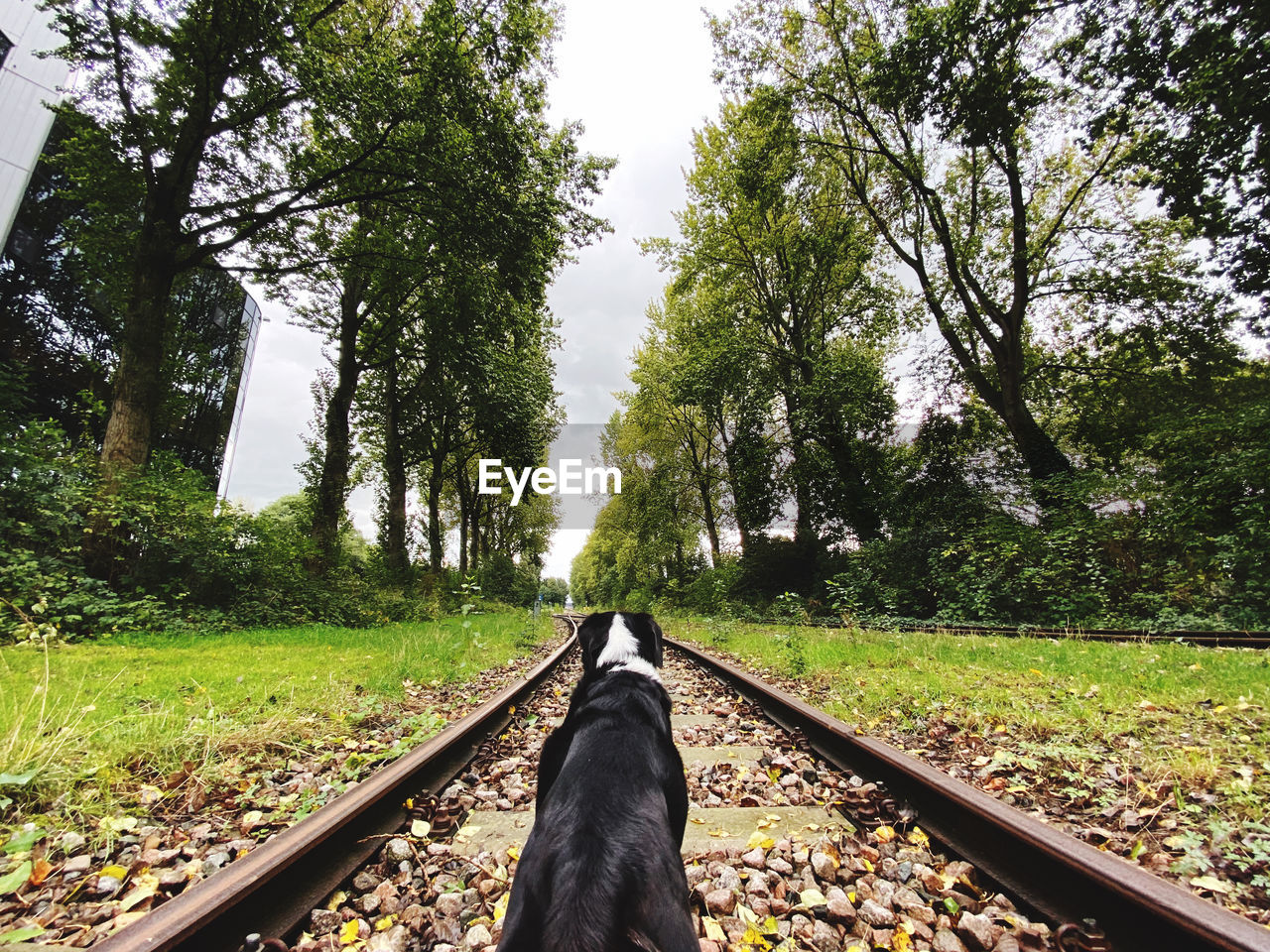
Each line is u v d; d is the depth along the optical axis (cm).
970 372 1602
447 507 3916
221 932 174
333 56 1180
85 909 203
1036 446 1476
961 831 247
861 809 281
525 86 1336
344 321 1766
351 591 1476
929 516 1655
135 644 776
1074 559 1150
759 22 1606
